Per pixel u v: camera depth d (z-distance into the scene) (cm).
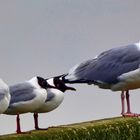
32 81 1938
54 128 1836
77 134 1738
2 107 1755
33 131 1827
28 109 1928
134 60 1950
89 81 1988
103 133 1778
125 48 1984
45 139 1686
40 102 1925
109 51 2005
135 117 1909
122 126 1820
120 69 1959
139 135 1844
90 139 1753
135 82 1956
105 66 1977
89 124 1817
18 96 1900
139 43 1991
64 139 1714
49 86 2017
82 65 2009
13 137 1647
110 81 1975
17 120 1914
